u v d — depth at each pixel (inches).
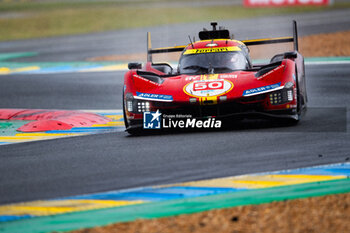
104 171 805.2
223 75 1083.3
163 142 968.9
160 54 2618.1
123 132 1115.3
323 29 3157.0
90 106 1501.0
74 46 3260.3
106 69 2222.0
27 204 684.7
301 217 589.6
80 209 657.0
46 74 2185.0
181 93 1037.8
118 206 658.8
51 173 813.9
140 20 4628.4
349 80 1608.0
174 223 592.4
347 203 624.1
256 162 803.4
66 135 1112.8
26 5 6368.1
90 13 5300.2
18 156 943.0
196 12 5027.1
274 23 3732.8
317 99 1365.7
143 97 1051.3
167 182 736.3
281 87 1010.1
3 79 2119.8
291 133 976.3
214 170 775.7
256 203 640.4
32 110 1435.8
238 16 4495.6
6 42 3786.9
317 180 712.4
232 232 558.9
